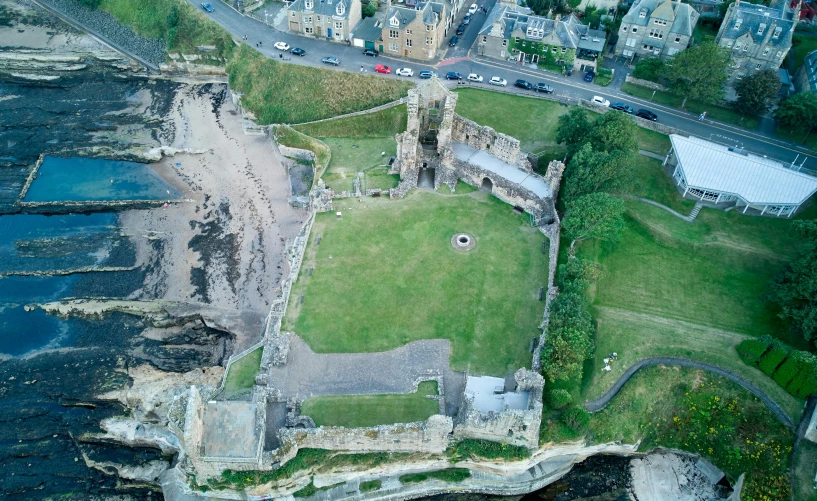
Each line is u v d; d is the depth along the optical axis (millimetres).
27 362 87062
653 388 75125
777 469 70188
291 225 102375
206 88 134500
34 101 131750
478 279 85625
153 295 93938
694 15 125625
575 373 71438
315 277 85625
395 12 123250
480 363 75750
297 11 132000
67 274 97750
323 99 120375
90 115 128125
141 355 87562
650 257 88625
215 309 91125
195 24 136875
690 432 74500
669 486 74562
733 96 117438
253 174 112875
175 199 108750
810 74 113438
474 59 128125
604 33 126500
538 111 113812
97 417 80938
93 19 149875
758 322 80938
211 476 66188
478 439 68250
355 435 65750
